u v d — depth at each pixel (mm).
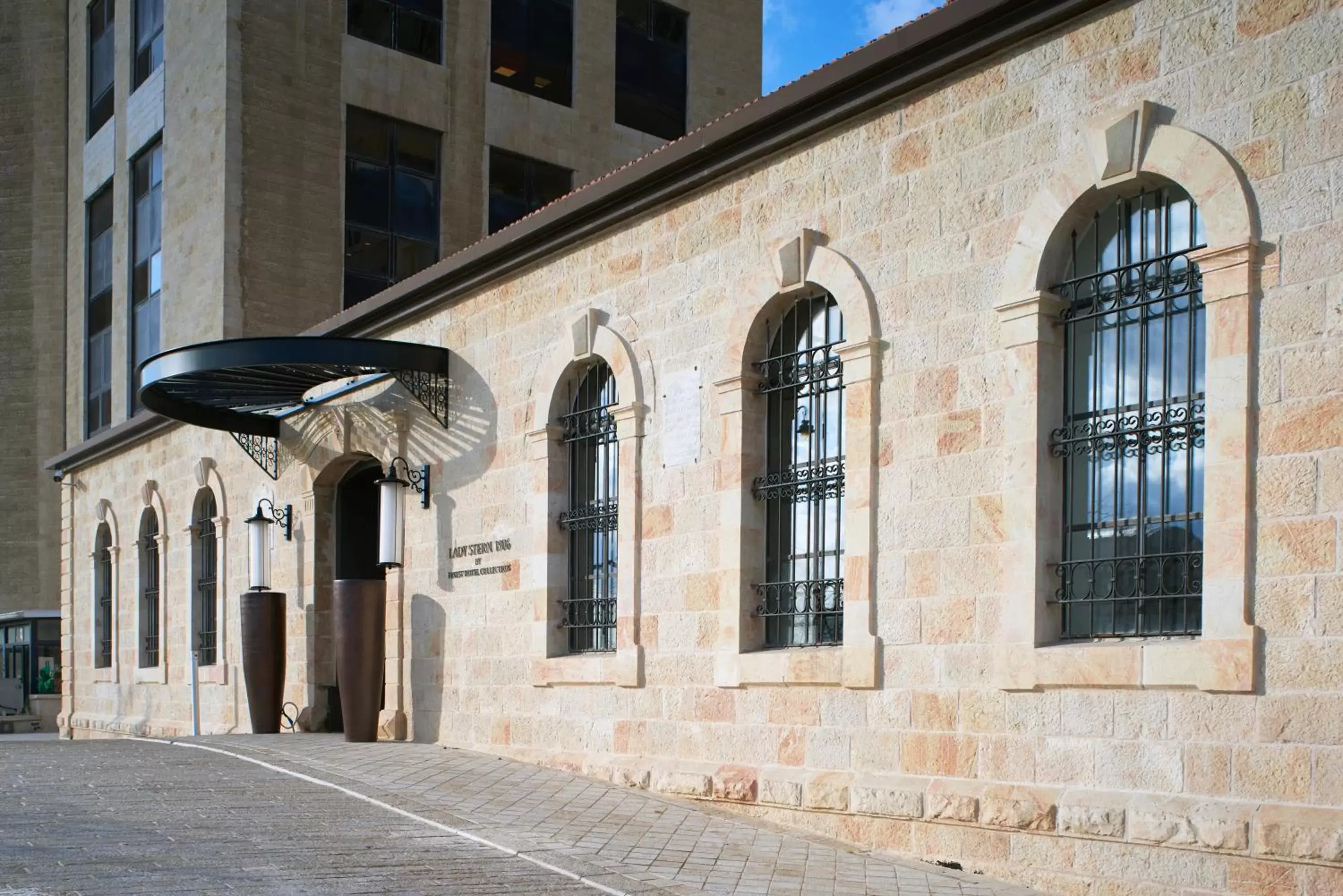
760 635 11070
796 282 10758
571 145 26922
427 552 15422
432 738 15047
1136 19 8531
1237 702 7641
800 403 10992
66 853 8047
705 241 11781
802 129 10703
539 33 26875
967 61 9500
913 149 9938
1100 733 8320
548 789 11477
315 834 9062
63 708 26109
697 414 11672
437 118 25078
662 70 28719
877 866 8812
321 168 23625
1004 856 8695
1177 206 8500
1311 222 7555
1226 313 7848
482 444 14656
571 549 13516
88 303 30234
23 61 34594
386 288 24141
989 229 9344
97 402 29609
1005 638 8891
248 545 19469
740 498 11086
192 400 17281
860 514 9969
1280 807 7391
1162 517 8414
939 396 9578
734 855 8977
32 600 34188
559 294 13625
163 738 15836
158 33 26297
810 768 10250
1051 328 9047
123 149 27688
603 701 12477
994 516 9117
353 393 17000
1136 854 7965
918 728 9453
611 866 8430
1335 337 7402
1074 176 8797
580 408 13578
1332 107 7512
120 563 24125
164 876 7504
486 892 7500
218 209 22703
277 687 17609
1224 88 8023
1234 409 7758
